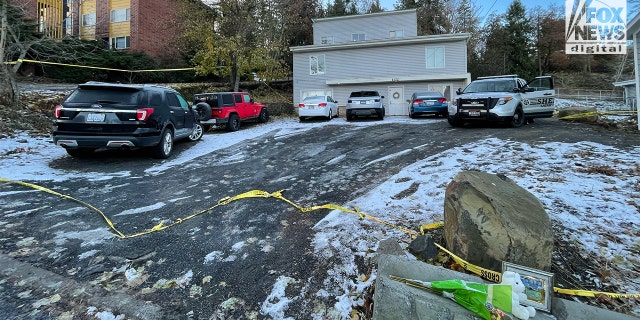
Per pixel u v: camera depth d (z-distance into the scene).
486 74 35.75
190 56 21.88
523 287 1.98
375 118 14.52
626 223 3.14
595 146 6.26
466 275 2.24
